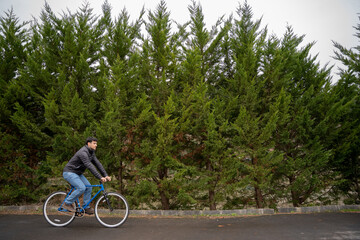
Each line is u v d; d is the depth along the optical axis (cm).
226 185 721
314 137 781
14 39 868
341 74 911
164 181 707
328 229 461
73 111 722
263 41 877
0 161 785
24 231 466
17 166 772
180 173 679
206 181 712
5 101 770
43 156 841
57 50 841
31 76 813
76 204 505
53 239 409
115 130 724
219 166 740
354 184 817
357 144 772
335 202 843
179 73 840
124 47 854
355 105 794
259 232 450
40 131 759
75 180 482
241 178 766
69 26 827
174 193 761
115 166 779
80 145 714
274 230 462
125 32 895
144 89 854
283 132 773
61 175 710
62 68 828
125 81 777
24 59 876
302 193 814
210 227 506
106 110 749
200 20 921
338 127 790
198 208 816
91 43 896
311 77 886
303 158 788
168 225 530
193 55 806
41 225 518
